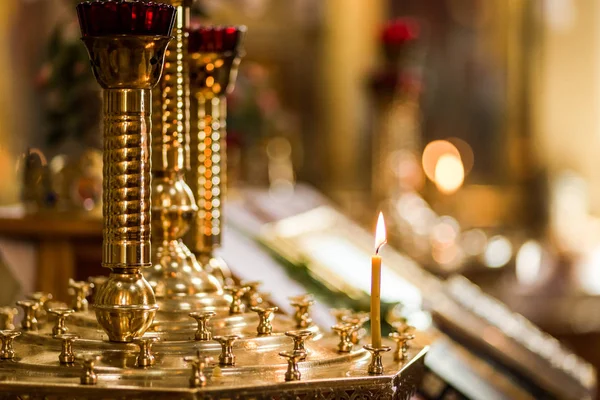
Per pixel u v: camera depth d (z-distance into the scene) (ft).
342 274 12.84
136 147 5.72
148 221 5.80
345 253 14.46
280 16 40.34
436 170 40.55
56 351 5.94
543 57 45.62
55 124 12.79
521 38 44.86
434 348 10.84
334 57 40.65
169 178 6.77
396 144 24.48
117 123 5.70
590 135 46.39
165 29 5.71
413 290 13.24
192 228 7.42
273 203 16.15
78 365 5.60
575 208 45.11
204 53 7.25
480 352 11.88
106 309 5.71
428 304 12.57
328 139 40.73
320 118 40.81
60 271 11.72
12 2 24.67
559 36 45.98
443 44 43.98
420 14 43.47
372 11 41.09
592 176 46.39
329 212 17.78
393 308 11.30
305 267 12.09
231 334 6.15
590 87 46.29
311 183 40.68
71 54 12.65
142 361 5.54
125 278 5.80
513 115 44.80
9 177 20.67
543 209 44.78
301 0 40.50
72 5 13.15
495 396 10.48
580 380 12.14
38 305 6.57
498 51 44.70
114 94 5.70
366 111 40.88
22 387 5.29
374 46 40.91
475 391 10.25
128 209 5.71
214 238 7.50
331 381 5.50
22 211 12.20
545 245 39.06
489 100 44.55
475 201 43.96
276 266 11.93
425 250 22.79
